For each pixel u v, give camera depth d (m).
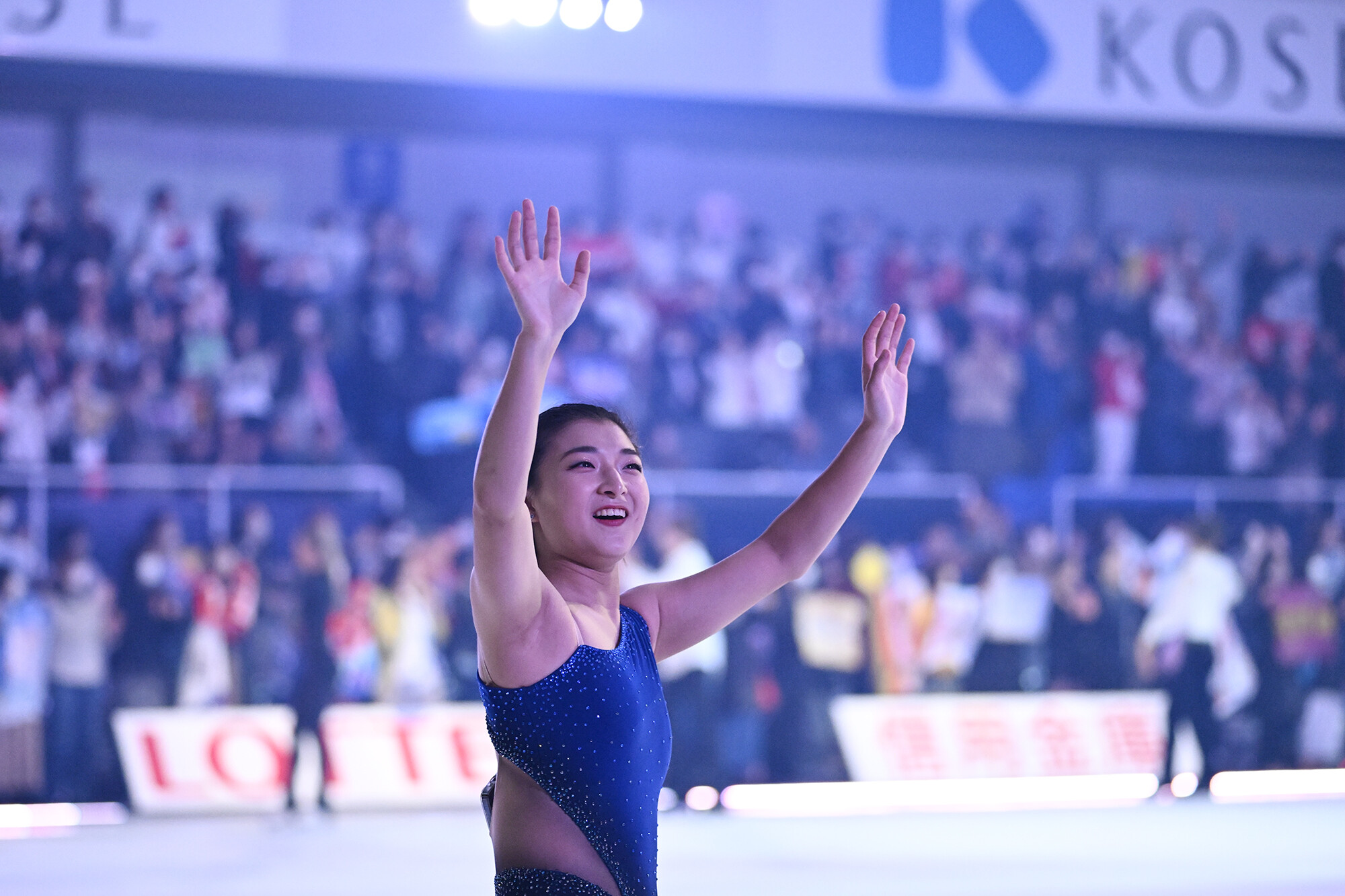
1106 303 36.81
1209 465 36.47
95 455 31.44
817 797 31.08
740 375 34.62
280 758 29.56
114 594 29.95
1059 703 32.66
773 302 35.44
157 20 32.62
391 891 20.44
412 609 30.03
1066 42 35.88
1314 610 34.59
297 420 32.53
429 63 33.72
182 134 34.09
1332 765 34.16
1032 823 27.97
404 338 33.75
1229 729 33.78
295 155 34.78
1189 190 39.19
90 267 32.53
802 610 31.47
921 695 32.03
